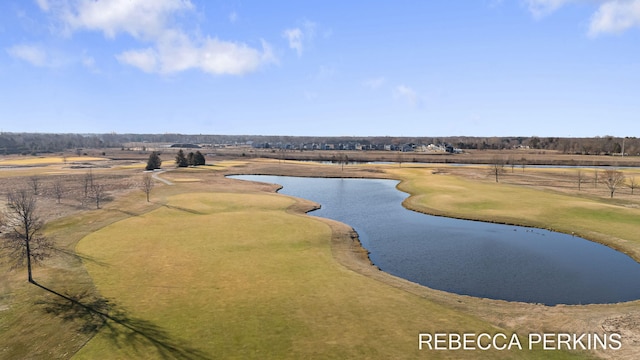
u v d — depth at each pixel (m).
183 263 41.94
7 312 30.20
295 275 38.88
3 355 24.97
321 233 55.16
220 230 56.12
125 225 58.44
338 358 24.39
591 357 24.20
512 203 76.69
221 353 25.03
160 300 32.75
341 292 34.66
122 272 39.00
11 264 39.84
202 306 31.70
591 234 56.31
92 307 31.28
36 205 71.94
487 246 52.81
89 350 25.41
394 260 47.19
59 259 42.16
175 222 61.00
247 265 41.62
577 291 38.25
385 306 31.88
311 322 29.06
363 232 60.00
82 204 74.50
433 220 68.31
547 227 61.47
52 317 29.53
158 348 25.58
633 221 61.06
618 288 38.94
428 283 40.16
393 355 24.66
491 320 29.62
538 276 42.06
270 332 27.59
